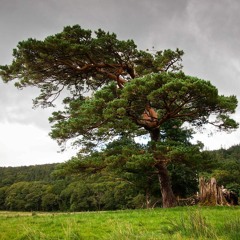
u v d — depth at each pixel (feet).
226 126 69.67
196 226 29.84
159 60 79.77
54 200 352.69
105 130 63.77
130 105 65.82
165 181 76.13
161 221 45.14
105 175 81.66
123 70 81.15
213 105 65.41
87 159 66.69
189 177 99.76
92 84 86.63
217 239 25.93
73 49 69.51
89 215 57.31
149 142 66.95
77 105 73.82
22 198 379.76
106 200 260.01
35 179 493.77
